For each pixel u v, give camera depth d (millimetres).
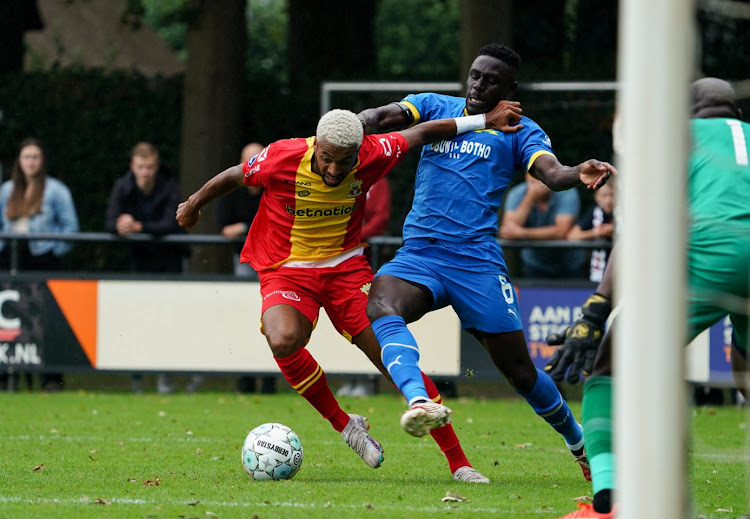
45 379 41219
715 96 16703
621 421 11672
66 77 54281
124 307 39219
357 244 21109
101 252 52719
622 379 11656
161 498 18328
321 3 57219
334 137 18797
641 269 11500
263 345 38750
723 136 16000
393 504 17781
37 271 39938
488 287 19391
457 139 19875
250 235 21469
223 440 27469
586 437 15695
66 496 18562
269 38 101812
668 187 11422
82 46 85438
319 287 20703
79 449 25406
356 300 20625
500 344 19547
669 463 11453
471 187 19625
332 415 20578
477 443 27609
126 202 39219
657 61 11352
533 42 57375
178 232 39250
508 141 19859
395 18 101688
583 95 47625
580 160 47719
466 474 20734
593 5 56906
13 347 39625
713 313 15797
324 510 17078
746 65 51500
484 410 35906
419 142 19875
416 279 19359
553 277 37844
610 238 36844
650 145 11406
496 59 20000
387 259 37500
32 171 40062
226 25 47438
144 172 38938
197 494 18766
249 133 52750
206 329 38938
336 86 45656
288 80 58625
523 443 27688
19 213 40062
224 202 39500
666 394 11445
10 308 39594
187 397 39375
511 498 18578
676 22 11312
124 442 26875
